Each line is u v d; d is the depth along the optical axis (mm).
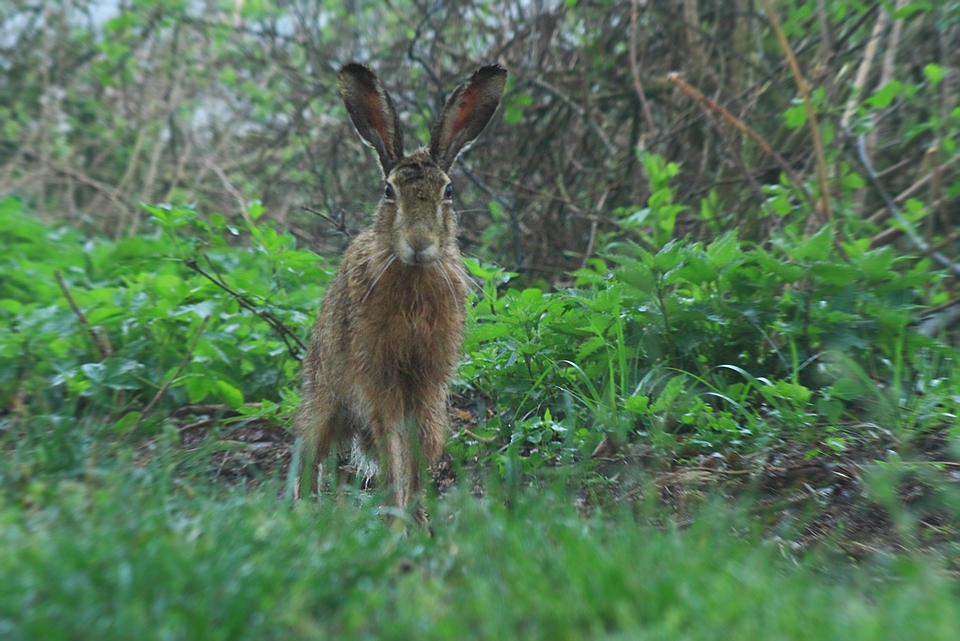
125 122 21594
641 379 10352
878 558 6895
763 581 5086
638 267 10406
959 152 13883
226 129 21203
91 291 13023
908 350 10250
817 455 8922
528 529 6035
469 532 6125
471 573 5508
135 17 19797
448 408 11328
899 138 15242
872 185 14320
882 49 15461
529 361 10469
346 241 15742
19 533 5426
